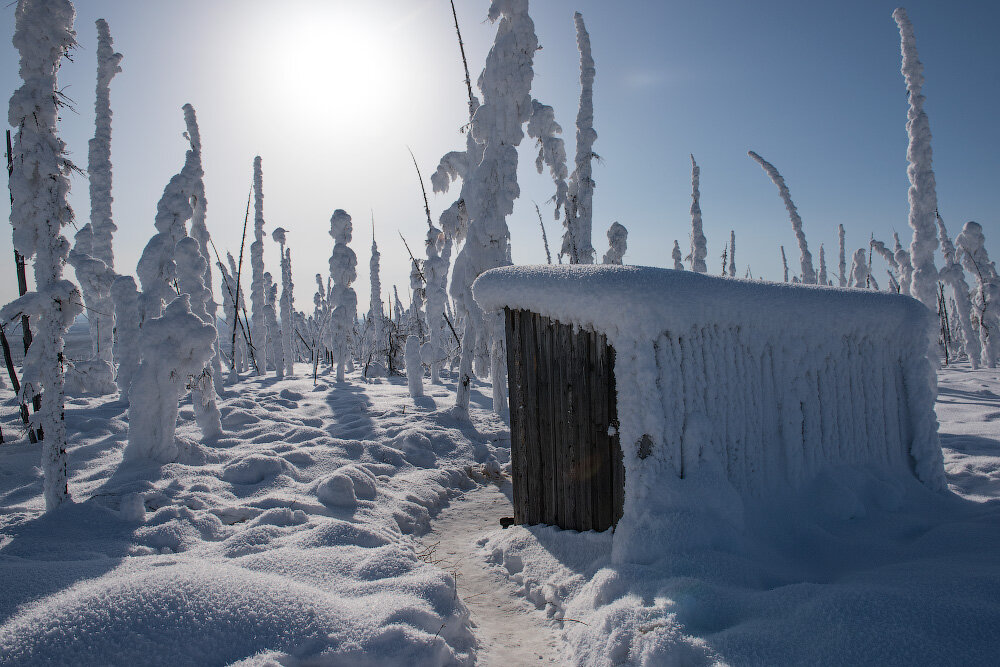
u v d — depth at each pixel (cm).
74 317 443
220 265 1678
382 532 414
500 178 849
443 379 1805
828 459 407
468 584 376
